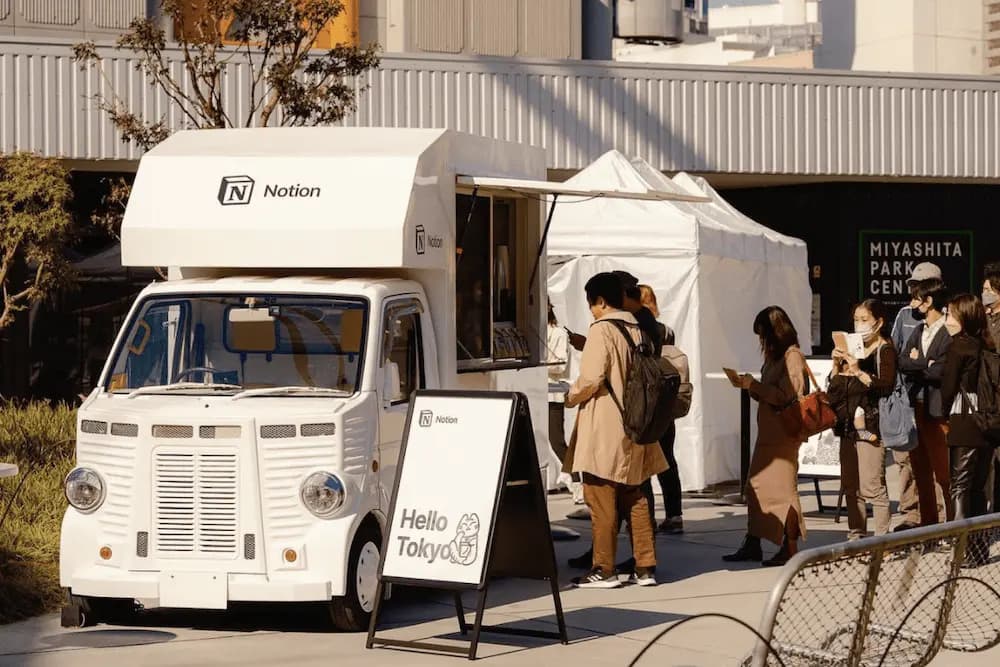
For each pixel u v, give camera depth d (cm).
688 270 1758
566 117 2611
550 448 1783
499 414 934
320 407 975
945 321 1280
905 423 1275
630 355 1128
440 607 1090
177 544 966
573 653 938
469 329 1206
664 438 1446
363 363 1007
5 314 2289
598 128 2625
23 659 911
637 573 1167
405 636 984
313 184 1049
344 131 1122
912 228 3052
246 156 1070
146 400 1004
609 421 1130
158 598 962
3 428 1614
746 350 1873
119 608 1030
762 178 2866
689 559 1309
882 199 3033
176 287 1062
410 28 3083
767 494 1259
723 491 1797
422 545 934
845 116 2781
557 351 1694
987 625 834
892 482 1912
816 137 2764
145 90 2406
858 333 1289
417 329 1091
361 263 1032
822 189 3033
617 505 1188
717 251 1800
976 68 4278
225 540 962
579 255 1802
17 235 2225
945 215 3073
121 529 975
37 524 1256
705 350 1773
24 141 2372
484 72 2569
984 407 1229
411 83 2527
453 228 1125
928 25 4253
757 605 1092
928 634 778
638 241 1777
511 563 969
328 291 1034
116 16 2709
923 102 2831
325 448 963
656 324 1331
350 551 969
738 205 3200
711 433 1788
